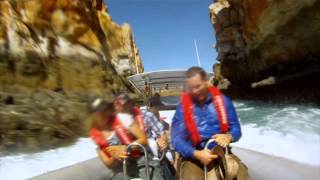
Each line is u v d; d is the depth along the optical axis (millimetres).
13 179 5387
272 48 19609
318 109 11461
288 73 19047
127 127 3607
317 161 4508
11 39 11086
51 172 5039
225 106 3387
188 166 3422
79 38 14250
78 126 9570
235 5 23922
